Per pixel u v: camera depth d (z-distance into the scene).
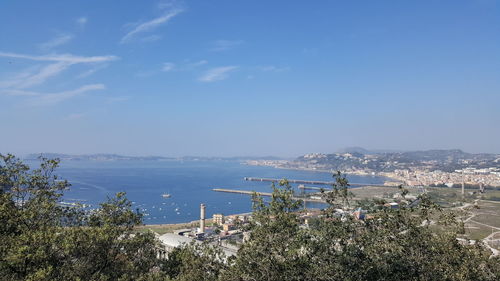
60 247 29.64
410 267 35.44
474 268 36.62
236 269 33.72
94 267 32.97
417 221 38.12
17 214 34.59
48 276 26.17
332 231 36.34
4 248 29.17
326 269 33.09
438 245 36.47
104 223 38.16
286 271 32.41
